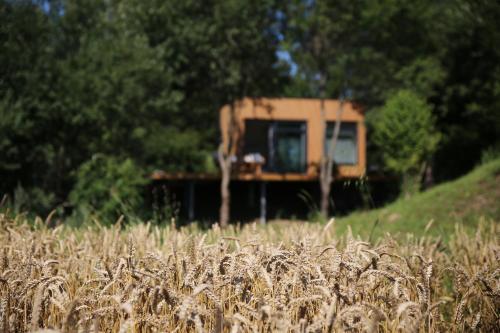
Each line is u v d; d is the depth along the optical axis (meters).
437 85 22.88
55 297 2.51
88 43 17.09
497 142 20.31
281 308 2.25
